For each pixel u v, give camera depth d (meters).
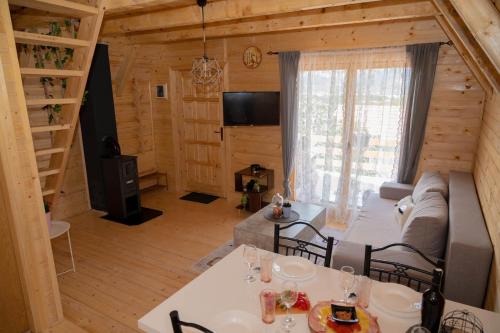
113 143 4.90
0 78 2.22
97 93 4.71
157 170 6.34
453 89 3.80
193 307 1.68
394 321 1.59
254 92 4.76
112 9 2.75
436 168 4.07
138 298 3.04
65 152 3.41
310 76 4.55
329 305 1.65
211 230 4.49
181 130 5.94
